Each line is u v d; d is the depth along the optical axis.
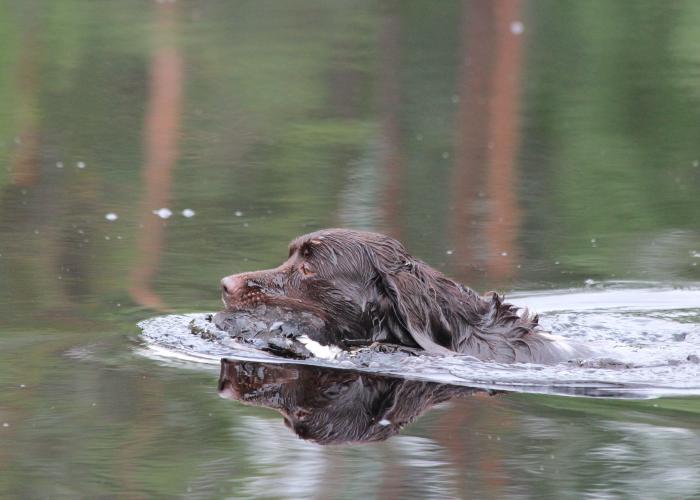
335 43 42.38
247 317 14.98
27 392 13.09
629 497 10.23
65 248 19.94
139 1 48.38
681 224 22.38
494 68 38.94
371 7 49.19
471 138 30.28
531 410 12.52
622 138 30.25
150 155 28.08
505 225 22.08
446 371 13.69
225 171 26.47
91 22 44.19
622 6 45.94
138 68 37.78
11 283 17.80
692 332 16.23
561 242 21.00
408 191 24.75
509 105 34.03
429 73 38.31
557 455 11.23
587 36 43.38
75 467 11.02
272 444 11.60
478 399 12.87
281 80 36.97
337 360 14.21
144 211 22.78
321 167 26.97
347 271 14.56
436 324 14.09
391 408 12.57
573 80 37.25
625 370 14.02
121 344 14.95
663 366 14.24
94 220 21.98
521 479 10.66
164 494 10.38
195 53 39.88
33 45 40.16
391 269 14.41
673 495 10.27
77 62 38.28
